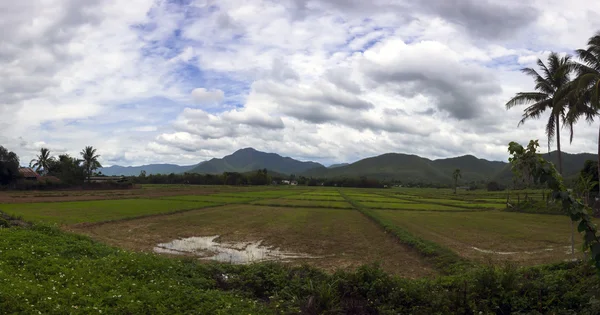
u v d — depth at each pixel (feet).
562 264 34.60
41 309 21.98
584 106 96.53
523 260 52.44
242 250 63.16
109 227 86.89
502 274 26.30
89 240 51.72
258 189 355.56
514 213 129.18
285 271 32.32
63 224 85.35
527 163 18.92
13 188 250.98
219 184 460.14
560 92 98.84
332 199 208.54
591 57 90.94
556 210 120.47
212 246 66.59
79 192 243.40
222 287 31.22
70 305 22.98
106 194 221.66
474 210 146.51
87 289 26.09
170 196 206.08
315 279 29.96
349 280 28.07
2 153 253.85
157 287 27.81
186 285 29.66
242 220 106.63
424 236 75.10
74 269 31.27
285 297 27.40
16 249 36.65
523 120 119.65
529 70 117.91
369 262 53.78
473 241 69.87
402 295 26.02
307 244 69.05
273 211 136.46
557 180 17.85
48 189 266.16
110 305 23.94
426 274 46.75
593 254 17.30
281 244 68.95
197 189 313.32
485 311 23.21
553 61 114.11
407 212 135.74
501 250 60.85
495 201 196.65
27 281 26.55
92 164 302.45
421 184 633.20
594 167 112.47
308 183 580.30
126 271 31.81
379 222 98.43
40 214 105.50
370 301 26.09
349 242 71.36
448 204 178.29
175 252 60.90
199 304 25.12
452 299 24.48
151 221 100.12
